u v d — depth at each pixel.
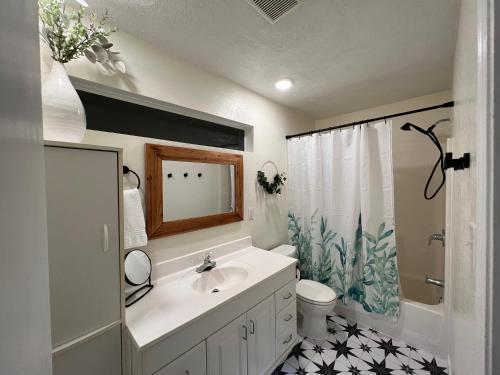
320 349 1.72
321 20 1.19
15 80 0.27
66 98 0.88
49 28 0.96
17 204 0.27
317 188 2.16
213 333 1.13
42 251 0.33
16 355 0.26
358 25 1.23
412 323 1.74
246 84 1.93
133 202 1.24
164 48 1.42
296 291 1.90
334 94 2.16
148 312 1.08
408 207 2.37
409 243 2.38
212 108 1.72
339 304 2.15
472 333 0.57
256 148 2.12
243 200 1.99
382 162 1.79
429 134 1.77
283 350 1.59
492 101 0.31
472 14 0.60
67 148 0.83
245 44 1.39
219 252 1.76
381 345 1.76
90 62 1.15
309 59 1.56
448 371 1.47
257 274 1.47
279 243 2.40
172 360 0.97
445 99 2.10
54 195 0.80
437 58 1.55
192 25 1.23
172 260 1.48
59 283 0.81
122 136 1.29
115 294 0.95
